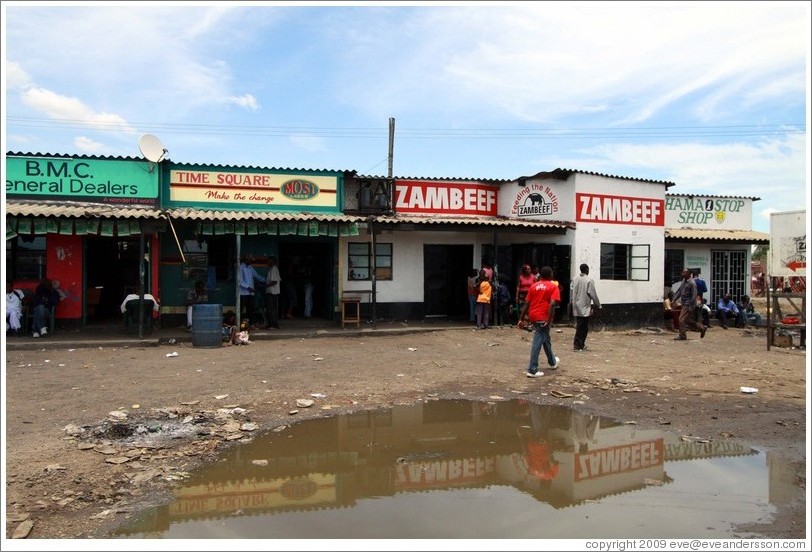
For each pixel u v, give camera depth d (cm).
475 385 1003
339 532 480
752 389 955
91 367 1100
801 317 1476
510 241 1947
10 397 871
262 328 1612
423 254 1855
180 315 1612
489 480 599
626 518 510
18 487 548
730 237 2091
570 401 903
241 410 818
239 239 1488
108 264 1636
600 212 1792
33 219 1304
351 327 1664
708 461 652
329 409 846
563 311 1786
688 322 1864
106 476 584
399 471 623
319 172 1725
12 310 1388
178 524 492
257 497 552
